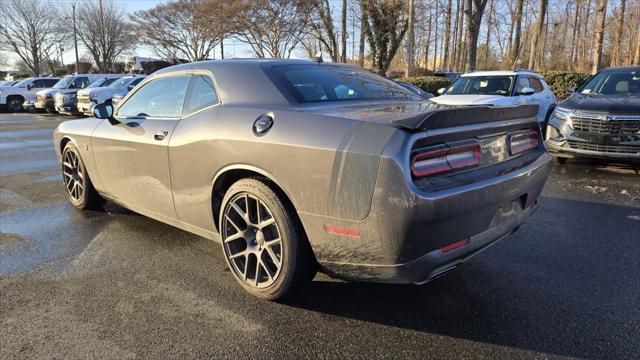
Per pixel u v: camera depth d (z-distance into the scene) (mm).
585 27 31625
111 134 4090
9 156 8859
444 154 2488
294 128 2676
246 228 3053
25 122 17594
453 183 2461
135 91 4094
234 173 3072
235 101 3133
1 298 3104
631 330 2691
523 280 3348
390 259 2416
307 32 26422
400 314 2896
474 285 3275
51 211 5016
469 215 2533
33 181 6578
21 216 4844
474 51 18531
